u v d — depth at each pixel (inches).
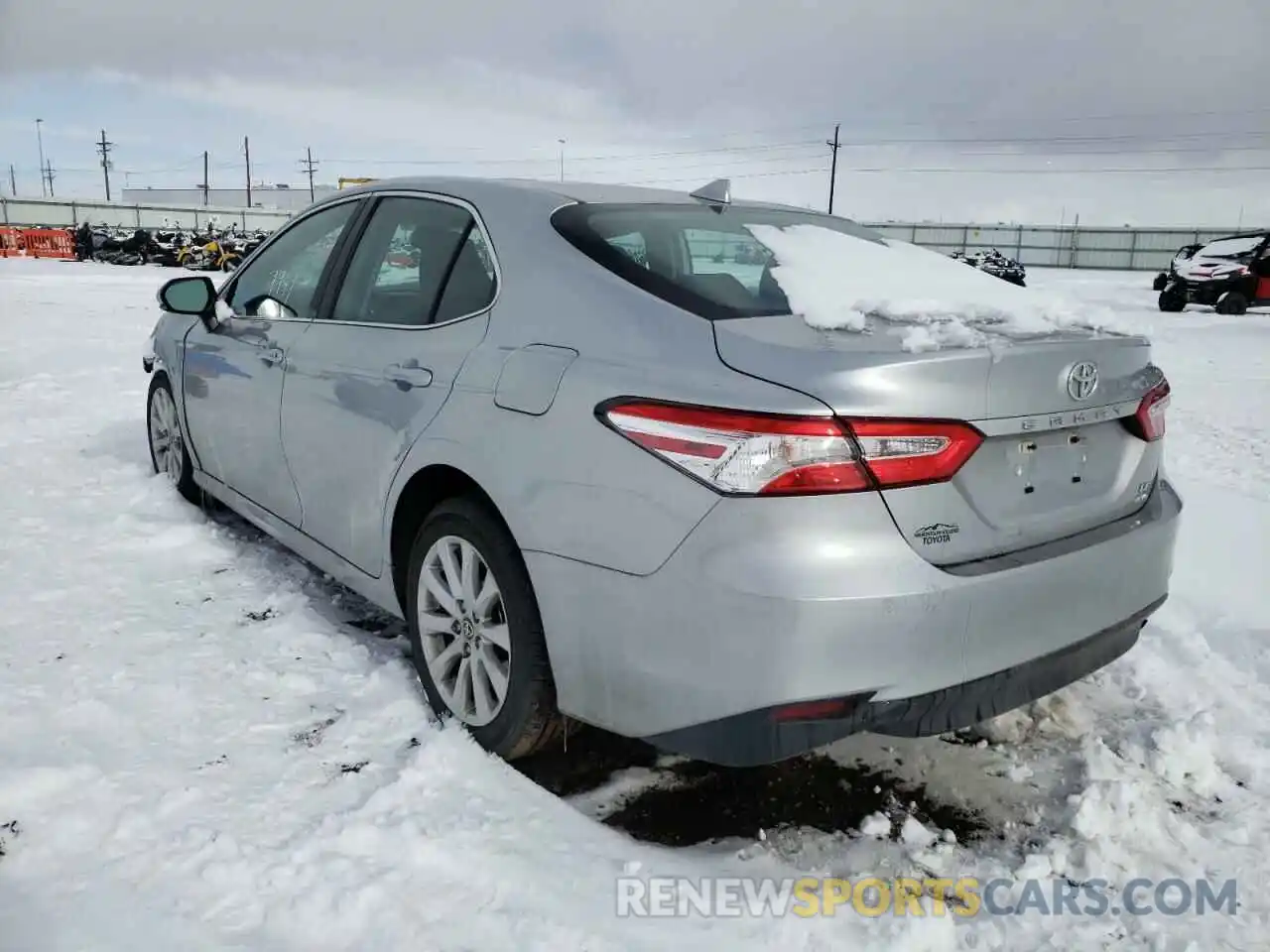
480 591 104.3
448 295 112.8
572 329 95.5
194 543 165.5
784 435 77.5
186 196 3892.7
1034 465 89.7
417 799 94.8
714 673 80.8
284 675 119.3
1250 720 118.0
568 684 93.8
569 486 90.0
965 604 81.5
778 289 98.3
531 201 111.7
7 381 329.1
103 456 222.2
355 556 125.1
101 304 653.3
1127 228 2198.6
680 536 81.7
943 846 92.8
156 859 84.7
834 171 2682.1
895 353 80.0
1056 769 106.9
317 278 139.8
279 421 137.9
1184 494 218.7
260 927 77.7
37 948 74.3
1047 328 95.3
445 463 104.0
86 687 114.6
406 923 78.6
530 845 89.4
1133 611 98.2
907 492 79.6
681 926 80.2
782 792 101.6
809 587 76.7
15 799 91.3
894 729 82.8
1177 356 530.9
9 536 165.9
